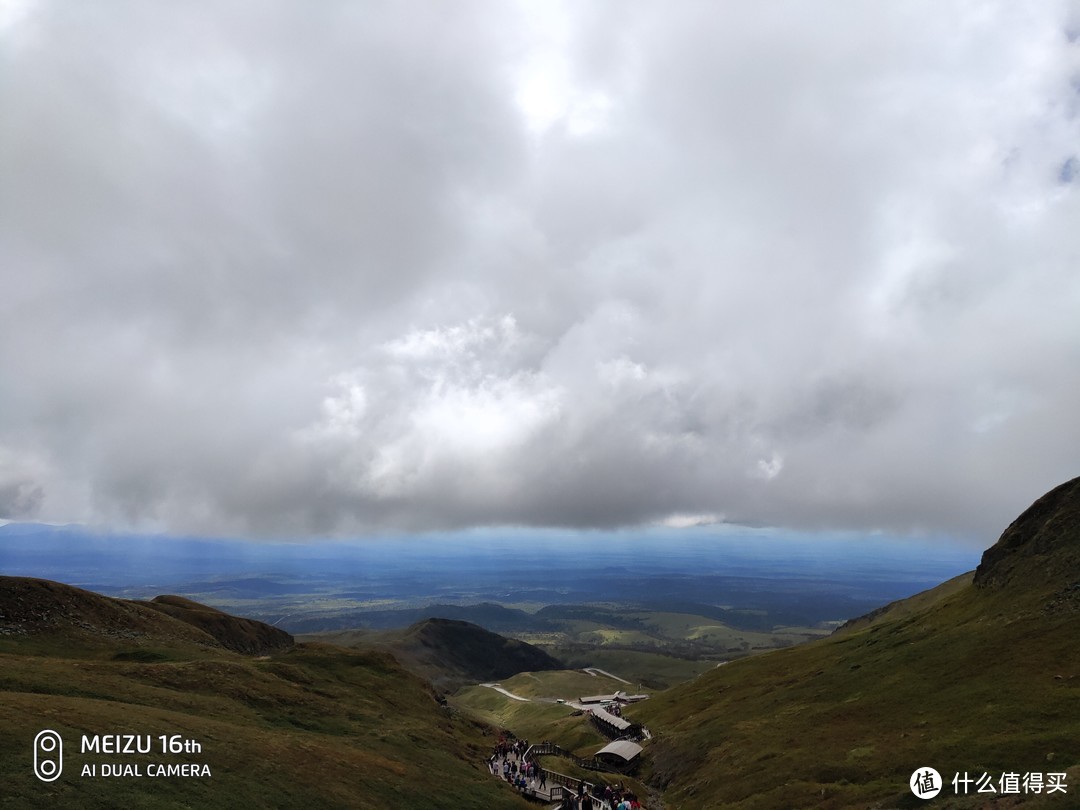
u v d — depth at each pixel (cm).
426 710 10388
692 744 10319
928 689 8225
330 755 5906
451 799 6044
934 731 6894
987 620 9588
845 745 7494
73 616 10444
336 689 9362
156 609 14625
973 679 7881
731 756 8812
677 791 8850
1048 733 5859
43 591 10700
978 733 6369
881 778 6284
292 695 8000
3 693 4894
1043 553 10275
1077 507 10544
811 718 8969
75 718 4644
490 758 9006
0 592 10062
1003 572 10775
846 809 5856
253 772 4831
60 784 3650
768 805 6681
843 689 9838
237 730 5694
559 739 14525
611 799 7256
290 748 5662
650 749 11600
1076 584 8925
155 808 3788
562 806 6819
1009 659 7931
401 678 11462
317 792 4944
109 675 6825
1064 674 7000
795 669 13050
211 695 7125
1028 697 6750
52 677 6003
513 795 6969
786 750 8106
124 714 5094
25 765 3712
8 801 3328
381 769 6062
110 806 3647
